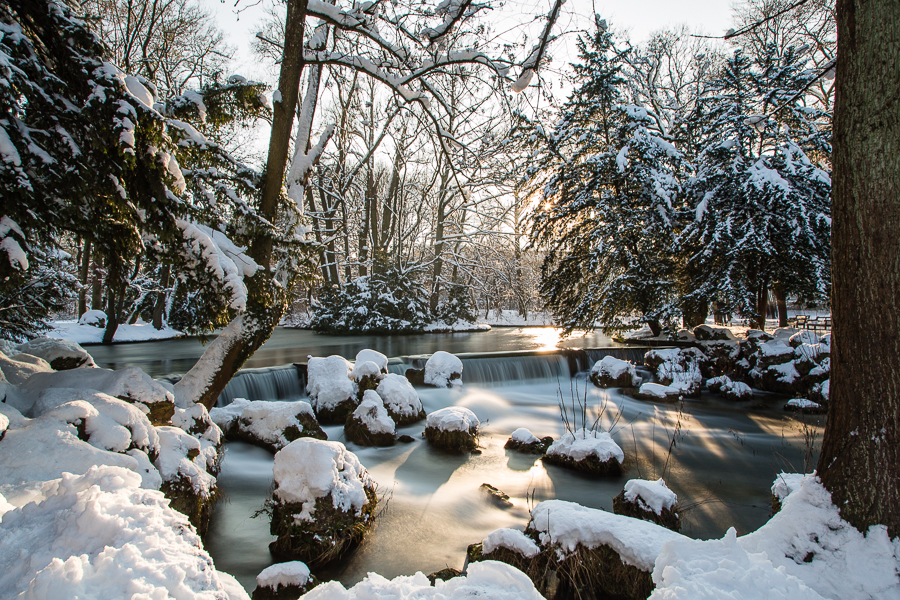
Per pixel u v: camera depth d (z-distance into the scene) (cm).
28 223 507
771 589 221
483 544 483
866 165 330
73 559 177
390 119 1044
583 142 1953
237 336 738
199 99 733
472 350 2097
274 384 1245
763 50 1884
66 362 749
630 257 1898
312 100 912
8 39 470
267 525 591
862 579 292
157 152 522
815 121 1914
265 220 741
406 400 1084
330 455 562
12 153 450
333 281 3322
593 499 701
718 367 1570
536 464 845
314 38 848
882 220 324
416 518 627
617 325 2006
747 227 1645
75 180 506
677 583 226
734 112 1808
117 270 645
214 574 207
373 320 2917
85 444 400
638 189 1917
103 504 221
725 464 859
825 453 356
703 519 644
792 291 1786
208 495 542
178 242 626
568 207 1947
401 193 3509
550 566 443
